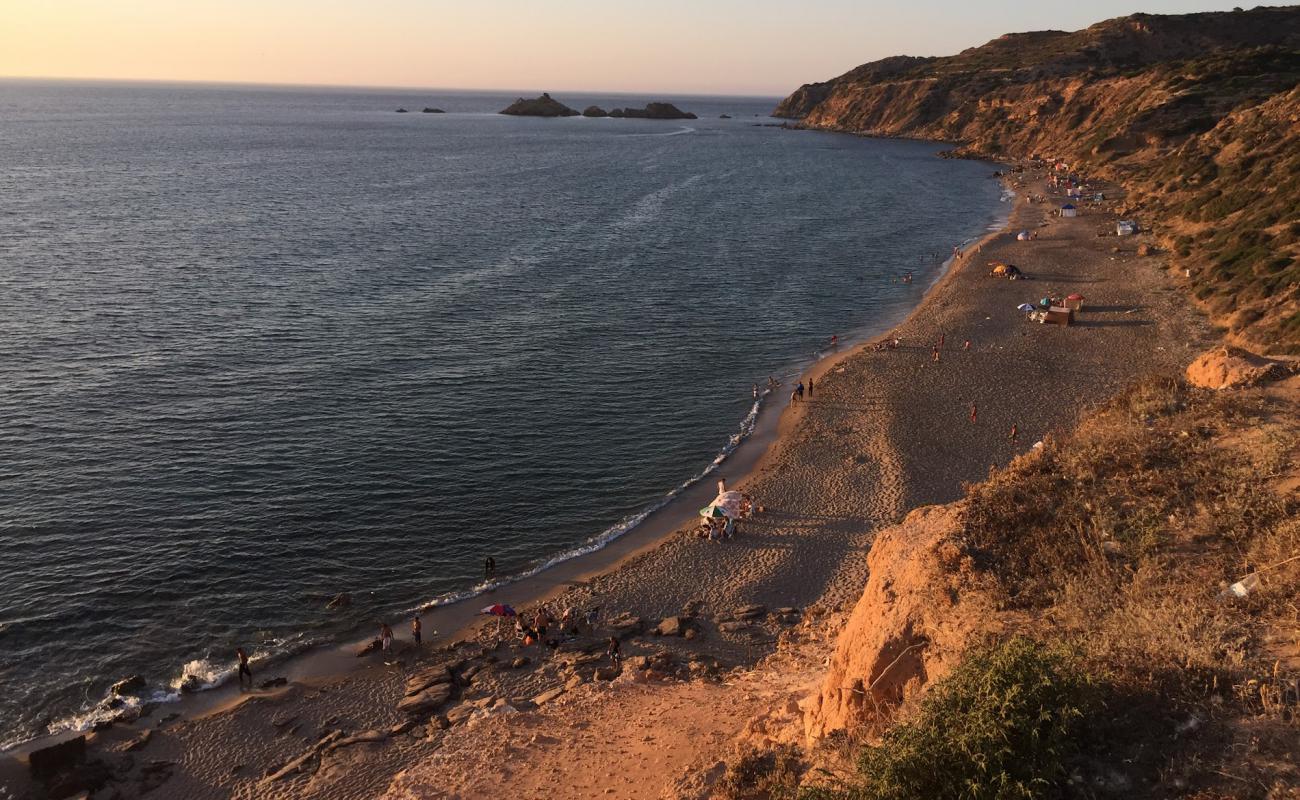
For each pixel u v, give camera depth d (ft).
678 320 223.30
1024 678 26.68
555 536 122.72
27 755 80.12
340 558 114.83
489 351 192.85
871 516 124.26
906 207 410.93
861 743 33.86
